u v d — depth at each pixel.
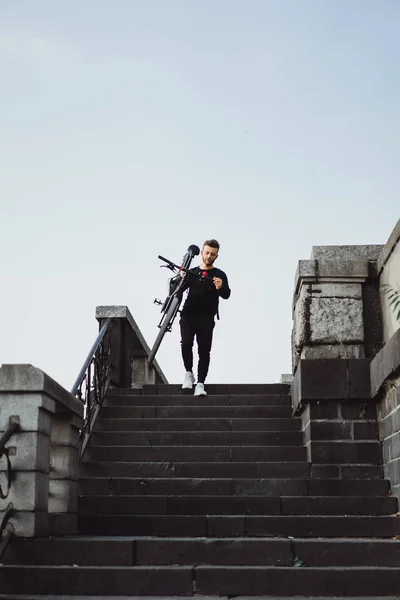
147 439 8.13
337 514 6.86
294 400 8.39
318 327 8.05
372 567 5.36
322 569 5.25
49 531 5.82
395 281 7.40
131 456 7.86
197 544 5.59
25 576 5.30
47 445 5.84
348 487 7.17
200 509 6.95
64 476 6.33
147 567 5.36
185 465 7.61
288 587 5.23
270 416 8.59
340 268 8.16
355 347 8.00
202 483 7.31
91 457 7.87
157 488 7.30
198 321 9.05
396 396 6.80
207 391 9.25
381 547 5.54
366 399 7.68
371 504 6.84
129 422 8.41
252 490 7.25
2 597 5.11
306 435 7.87
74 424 6.51
